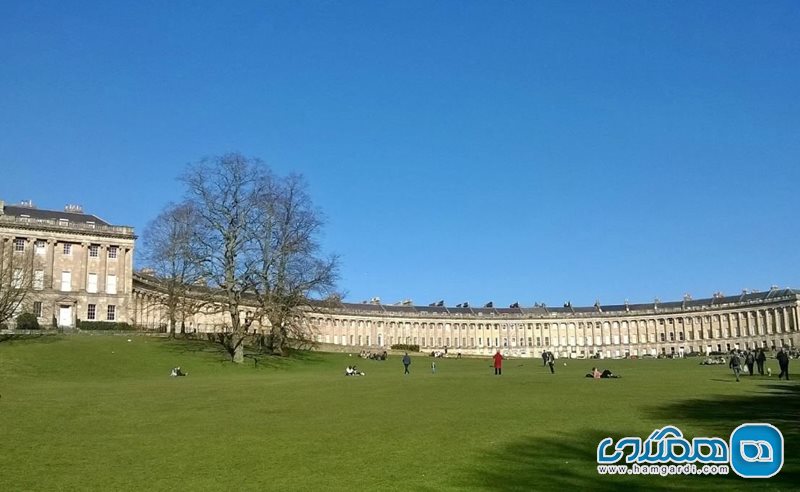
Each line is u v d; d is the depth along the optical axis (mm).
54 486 20594
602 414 34375
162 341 104250
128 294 133000
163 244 118562
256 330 118000
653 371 81500
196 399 44844
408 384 56625
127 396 47188
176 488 20297
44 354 82250
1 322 102188
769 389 49250
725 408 36125
